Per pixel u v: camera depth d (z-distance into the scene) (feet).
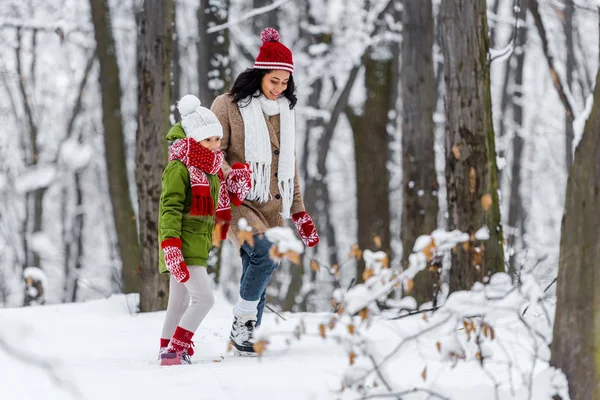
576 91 74.79
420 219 43.73
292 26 77.61
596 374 13.75
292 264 68.95
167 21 33.40
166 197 19.19
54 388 15.26
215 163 19.29
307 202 70.28
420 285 39.78
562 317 14.08
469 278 28.17
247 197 20.70
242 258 20.77
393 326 22.22
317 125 76.79
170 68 33.65
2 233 83.76
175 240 18.95
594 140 13.71
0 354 16.20
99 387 15.52
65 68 76.07
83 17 69.46
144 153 33.01
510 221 79.30
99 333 25.59
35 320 27.73
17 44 71.97
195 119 19.20
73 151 71.20
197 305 19.56
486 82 28.84
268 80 20.63
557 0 45.39
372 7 60.64
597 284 13.69
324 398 14.64
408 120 44.52
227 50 44.80
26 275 42.24
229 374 16.31
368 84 59.31
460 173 28.66
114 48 55.57
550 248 73.31
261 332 13.71
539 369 16.26
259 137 20.57
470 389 14.65
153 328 26.94
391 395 13.43
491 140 28.89
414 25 44.65
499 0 77.66
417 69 44.45
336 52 63.57
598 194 13.64
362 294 13.16
